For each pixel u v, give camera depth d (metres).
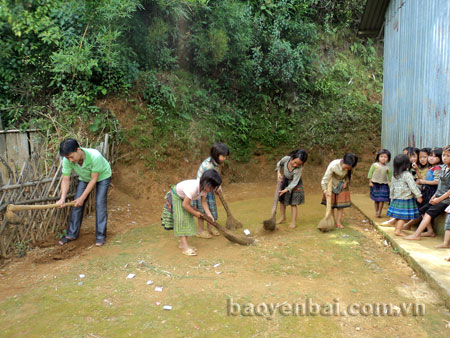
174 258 4.52
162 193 7.60
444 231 4.82
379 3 8.63
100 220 5.08
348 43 12.66
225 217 6.45
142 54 8.38
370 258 4.44
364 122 10.95
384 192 5.87
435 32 5.71
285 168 5.54
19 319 3.15
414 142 6.62
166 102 8.50
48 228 5.17
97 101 7.44
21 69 7.22
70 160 4.65
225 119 9.71
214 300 3.43
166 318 3.12
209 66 9.88
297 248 4.75
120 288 3.71
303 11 11.68
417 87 6.50
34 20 6.72
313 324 3.01
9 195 4.62
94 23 7.23
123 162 7.53
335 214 6.61
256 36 10.39
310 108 10.95
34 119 6.96
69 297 3.53
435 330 2.93
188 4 8.41
